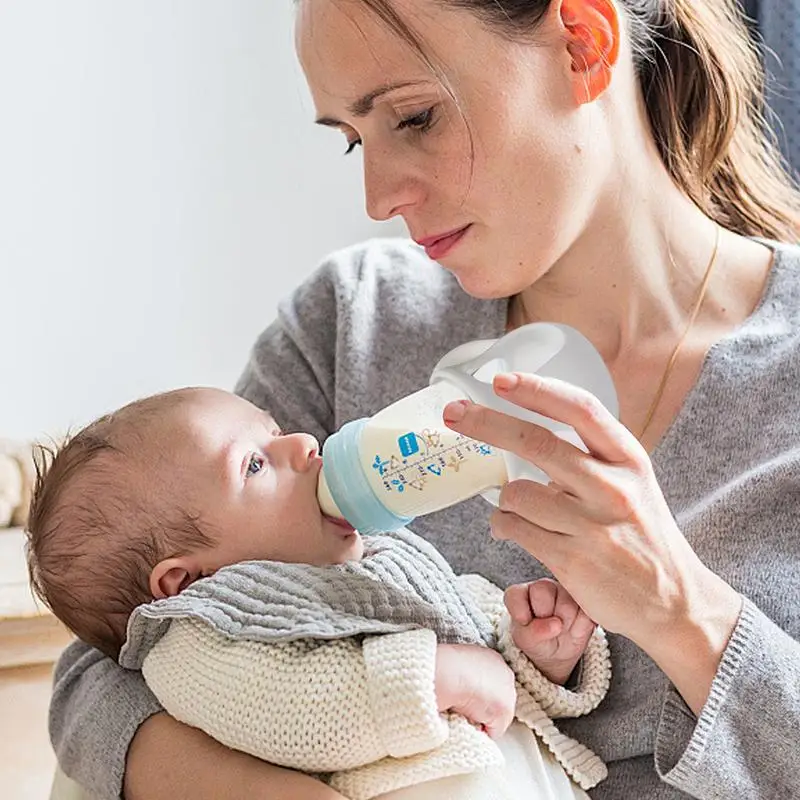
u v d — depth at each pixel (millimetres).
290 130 3195
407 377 1629
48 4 3000
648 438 1465
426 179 1326
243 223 3199
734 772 1227
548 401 1089
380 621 1292
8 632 2479
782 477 1357
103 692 1421
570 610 1325
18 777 2461
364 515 1313
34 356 3100
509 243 1358
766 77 2201
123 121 3086
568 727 1413
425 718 1171
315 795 1193
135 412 1473
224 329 3229
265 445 1434
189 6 3088
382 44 1255
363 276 1708
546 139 1326
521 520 1174
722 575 1353
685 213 1521
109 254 3121
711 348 1450
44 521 1469
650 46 1521
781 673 1219
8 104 3006
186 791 1277
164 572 1393
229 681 1256
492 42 1278
